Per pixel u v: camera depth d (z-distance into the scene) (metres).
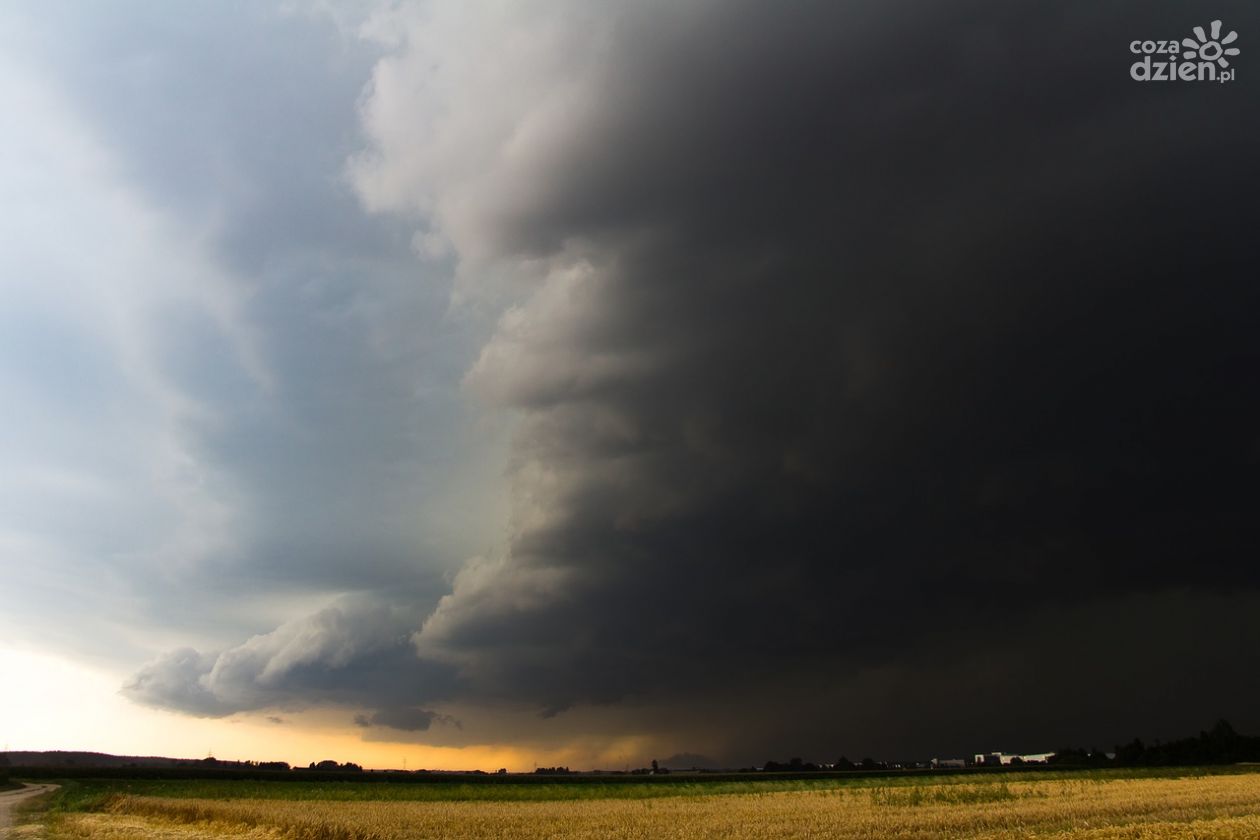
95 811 59.91
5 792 90.31
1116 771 109.62
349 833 39.91
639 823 44.38
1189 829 34.66
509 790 88.25
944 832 36.69
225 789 91.56
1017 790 61.44
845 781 97.56
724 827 41.00
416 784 107.44
